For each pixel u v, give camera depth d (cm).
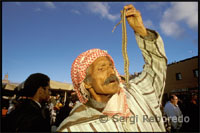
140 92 113
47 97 190
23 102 168
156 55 111
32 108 160
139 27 104
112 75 98
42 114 170
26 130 140
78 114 98
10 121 145
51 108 391
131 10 103
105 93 96
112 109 96
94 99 102
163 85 111
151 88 113
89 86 103
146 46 110
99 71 98
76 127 89
